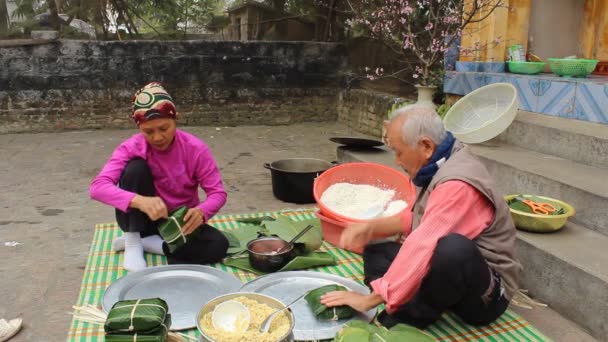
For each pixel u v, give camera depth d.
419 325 2.18
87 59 7.20
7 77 6.98
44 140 6.71
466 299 2.04
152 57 7.43
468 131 3.84
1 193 4.50
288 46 7.91
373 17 6.18
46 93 7.15
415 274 1.91
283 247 2.76
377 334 1.83
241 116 7.98
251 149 6.35
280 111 8.10
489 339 2.16
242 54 7.77
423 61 5.01
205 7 8.18
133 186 2.64
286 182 4.17
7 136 6.96
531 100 4.21
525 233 2.79
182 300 2.33
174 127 2.57
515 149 3.90
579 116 3.80
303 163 4.41
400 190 3.20
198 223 2.57
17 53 6.94
